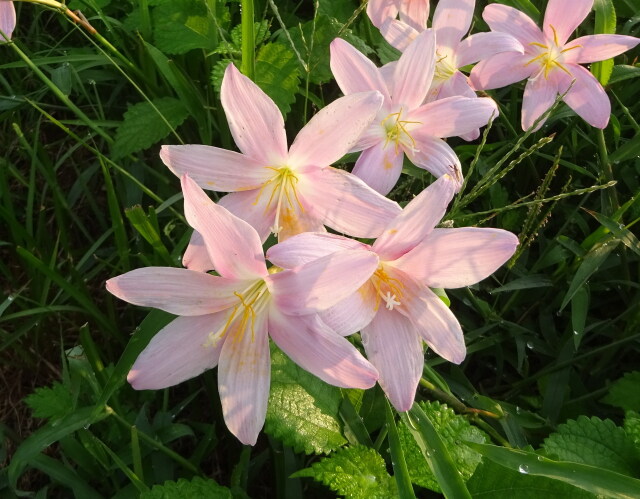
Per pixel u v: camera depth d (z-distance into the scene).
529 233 0.34
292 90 0.31
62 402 0.28
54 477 0.27
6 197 0.33
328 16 0.34
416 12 0.29
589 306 0.33
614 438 0.25
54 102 0.39
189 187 0.18
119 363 0.24
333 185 0.22
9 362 0.33
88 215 0.37
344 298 0.20
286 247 0.19
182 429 0.28
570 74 0.28
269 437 0.27
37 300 0.33
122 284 0.20
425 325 0.21
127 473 0.24
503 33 0.27
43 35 0.40
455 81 0.27
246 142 0.22
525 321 0.33
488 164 0.34
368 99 0.21
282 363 0.25
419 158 0.25
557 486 0.23
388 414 0.23
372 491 0.23
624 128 0.35
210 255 0.19
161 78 0.37
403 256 0.21
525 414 0.29
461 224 0.33
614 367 0.32
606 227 0.30
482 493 0.24
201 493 0.23
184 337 0.21
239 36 0.33
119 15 0.40
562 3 0.27
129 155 0.33
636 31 0.37
